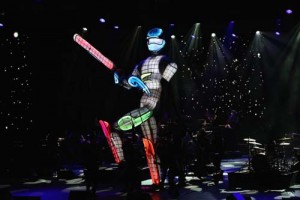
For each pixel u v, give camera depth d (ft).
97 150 37.88
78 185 45.68
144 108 40.70
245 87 81.92
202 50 79.77
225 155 68.69
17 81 68.74
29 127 69.05
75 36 40.04
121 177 39.78
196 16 62.59
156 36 41.70
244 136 77.46
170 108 78.33
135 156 36.96
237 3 60.75
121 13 62.34
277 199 34.55
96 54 40.75
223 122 70.44
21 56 68.39
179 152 42.04
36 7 57.16
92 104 76.33
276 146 46.60
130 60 74.49
